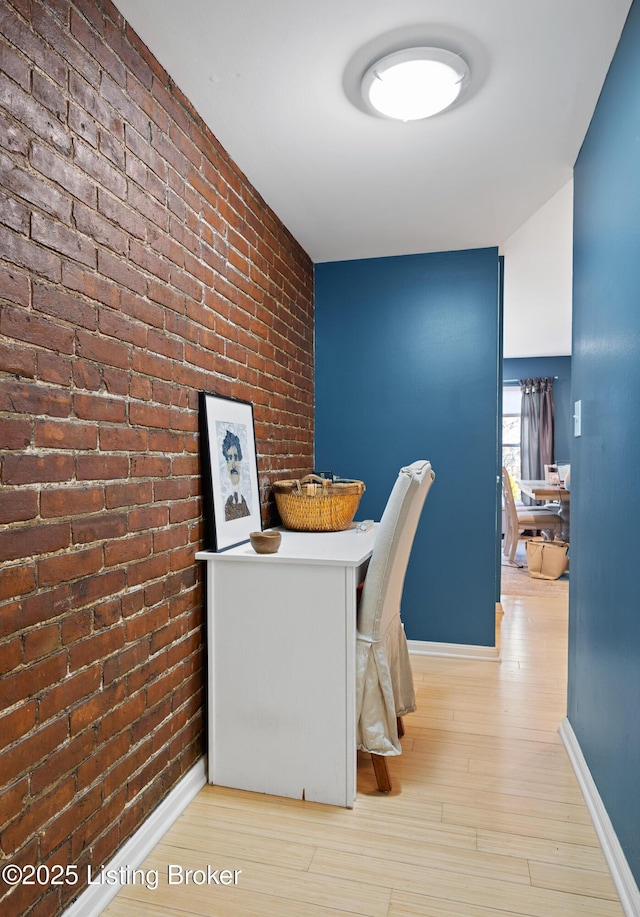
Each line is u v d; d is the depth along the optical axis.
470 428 3.23
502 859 1.55
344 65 1.70
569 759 2.07
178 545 1.79
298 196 2.57
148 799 1.61
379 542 1.89
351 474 3.40
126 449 1.51
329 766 1.81
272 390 2.70
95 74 1.38
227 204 2.19
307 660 1.83
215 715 1.91
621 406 1.56
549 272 4.20
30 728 1.16
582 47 1.63
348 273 3.40
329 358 3.43
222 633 1.90
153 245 1.64
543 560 5.36
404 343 3.32
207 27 1.54
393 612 2.12
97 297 1.38
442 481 3.26
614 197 1.65
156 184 1.66
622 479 1.54
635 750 1.37
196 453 1.91
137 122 1.57
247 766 1.89
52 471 1.23
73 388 1.30
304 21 1.53
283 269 2.87
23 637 1.15
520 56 1.67
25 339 1.15
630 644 1.44
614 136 1.65
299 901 1.40
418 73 1.70
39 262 1.19
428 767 2.02
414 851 1.58
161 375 1.69
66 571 1.27
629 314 1.49
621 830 1.47
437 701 2.59
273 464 2.70
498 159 2.26
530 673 2.95
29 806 1.16
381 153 2.21
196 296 1.92
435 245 3.18
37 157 1.18
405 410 3.32
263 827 1.69
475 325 3.22
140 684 1.57
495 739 2.23
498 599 3.89
